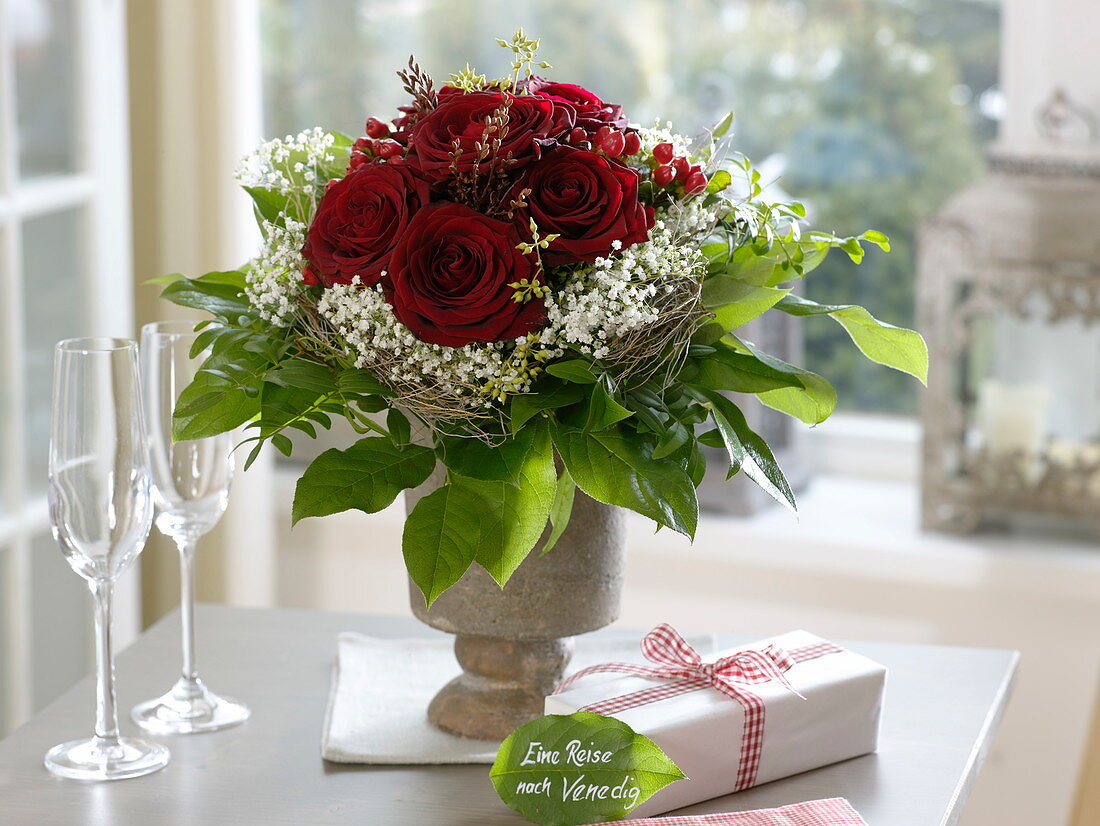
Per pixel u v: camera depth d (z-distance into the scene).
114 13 2.16
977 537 2.32
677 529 1.41
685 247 1.44
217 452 1.54
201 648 1.69
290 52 2.67
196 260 2.24
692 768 1.45
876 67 2.48
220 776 1.50
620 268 1.41
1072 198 2.16
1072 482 2.21
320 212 1.43
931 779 1.50
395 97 2.65
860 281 2.55
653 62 2.57
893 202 2.50
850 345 2.62
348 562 2.58
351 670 1.64
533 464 1.43
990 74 2.41
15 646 2.06
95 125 2.14
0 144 2.01
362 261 1.41
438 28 2.62
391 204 1.42
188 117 2.21
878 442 2.62
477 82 1.48
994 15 2.39
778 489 1.46
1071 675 2.27
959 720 1.57
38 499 2.11
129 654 1.69
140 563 2.33
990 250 2.19
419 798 1.48
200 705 1.58
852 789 1.48
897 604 2.35
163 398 1.53
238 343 1.47
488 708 1.53
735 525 2.39
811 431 2.65
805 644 1.55
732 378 1.46
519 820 1.45
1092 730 1.85
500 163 1.41
